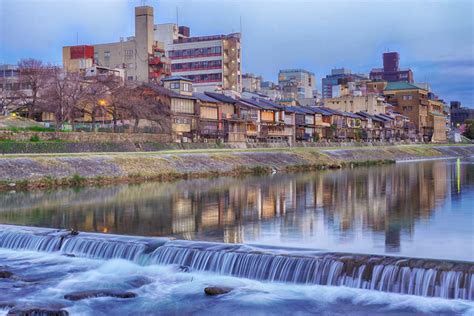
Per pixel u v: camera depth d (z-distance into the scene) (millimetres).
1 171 56062
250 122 116750
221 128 109188
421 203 42188
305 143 121438
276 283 22453
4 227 32469
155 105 91375
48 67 111312
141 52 135625
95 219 36125
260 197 48125
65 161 63250
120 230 32031
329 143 129000
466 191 50625
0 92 97812
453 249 25031
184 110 99312
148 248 26422
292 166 90000
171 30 159625
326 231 30641
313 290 21375
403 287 20422
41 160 61281
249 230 31547
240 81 150500
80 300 21328
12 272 24828
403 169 87562
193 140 98938
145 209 40688
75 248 28125
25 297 21750
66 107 85812
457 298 19531
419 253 24234
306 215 37156
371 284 20922
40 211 39750
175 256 25391
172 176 70688
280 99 157125
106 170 65188
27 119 84000
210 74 146500
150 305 20938
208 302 20938
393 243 26672
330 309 19562
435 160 127875
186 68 149000
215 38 147500
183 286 22719
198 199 46812
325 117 150500
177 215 37719
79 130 83188
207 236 29781
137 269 25219
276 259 22984
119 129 88875
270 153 93750
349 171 83812
